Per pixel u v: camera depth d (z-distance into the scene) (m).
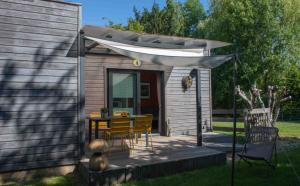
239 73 21.75
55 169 6.94
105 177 6.26
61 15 7.06
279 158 8.34
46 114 6.83
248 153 7.30
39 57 6.79
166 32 30.08
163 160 7.10
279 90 12.76
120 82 10.82
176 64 7.98
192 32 36.00
